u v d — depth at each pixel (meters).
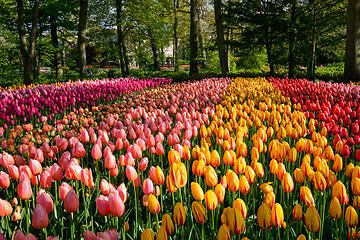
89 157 4.00
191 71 24.05
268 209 1.62
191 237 2.21
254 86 10.45
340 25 20.22
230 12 22.38
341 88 8.98
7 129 5.34
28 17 22.95
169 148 4.25
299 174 2.19
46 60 29.81
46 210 1.77
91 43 29.08
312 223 1.61
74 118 5.71
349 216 1.73
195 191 1.83
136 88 11.81
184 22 41.53
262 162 3.36
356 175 2.14
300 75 21.75
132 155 2.67
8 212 1.89
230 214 1.56
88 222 2.46
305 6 19.78
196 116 4.76
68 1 22.09
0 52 22.69
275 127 4.15
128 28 28.27
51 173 2.21
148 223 2.17
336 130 3.90
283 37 21.58
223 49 22.55
